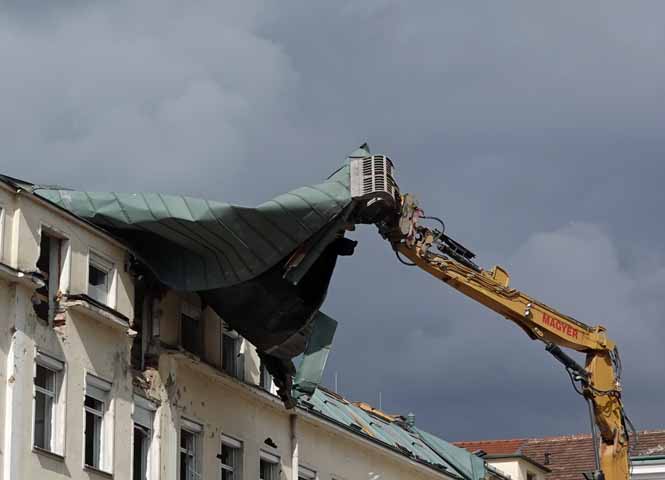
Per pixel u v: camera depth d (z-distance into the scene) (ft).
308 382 228.02
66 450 184.24
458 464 314.35
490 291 227.40
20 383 176.96
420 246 217.97
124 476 195.31
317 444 256.11
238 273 196.03
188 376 216.74
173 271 200.85
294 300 207.31
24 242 181.06
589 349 234.58
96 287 196.24
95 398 193.77
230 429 227.81
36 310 185.16
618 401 233.76
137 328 207.21
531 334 231.09
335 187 196.03
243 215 190.39
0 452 173.17
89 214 195.52
